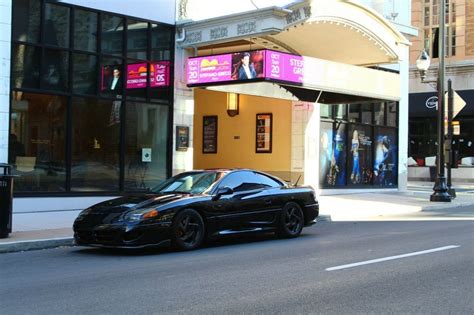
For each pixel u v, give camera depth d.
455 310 6.09
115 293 6.84
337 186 23.09
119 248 9.88
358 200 20.72
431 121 42.00
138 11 16.97
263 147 22.48
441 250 10.02
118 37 16.55
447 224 14.48
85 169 15.84
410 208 18.53
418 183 37.31
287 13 16.19
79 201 15.64
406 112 26.56
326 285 7.27
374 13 19.05
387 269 8.31
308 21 17.20
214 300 6.49
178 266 8.60
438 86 21.47
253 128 22.81
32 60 14.77
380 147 25.33
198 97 24.56
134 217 9.42
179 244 9.91
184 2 17.94
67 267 8.62
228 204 10.65
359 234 12.55
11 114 14.40
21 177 14.62
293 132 21.62
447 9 42.72
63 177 15.41
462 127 39.88
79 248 10.66
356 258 9.27
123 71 16.64
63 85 15.37
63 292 6.92
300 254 9.72
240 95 23.23
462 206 20.52
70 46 15.44
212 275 7.91
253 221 11.09
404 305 6.29
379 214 17.56
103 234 9.49
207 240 10.73
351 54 21.23
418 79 42.28
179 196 10.27
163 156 17.67
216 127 23.95
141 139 17.12
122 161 16.58
